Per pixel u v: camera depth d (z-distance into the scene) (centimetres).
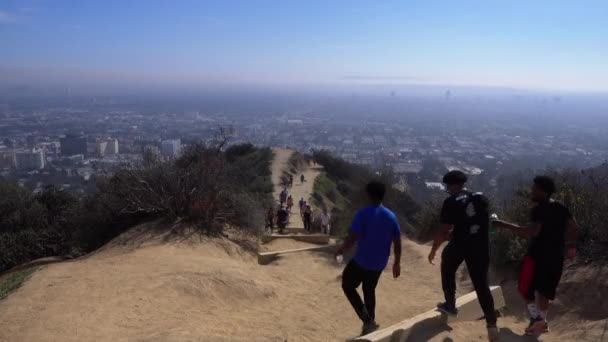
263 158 3956
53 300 646
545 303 544
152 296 666
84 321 571
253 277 834
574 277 687
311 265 1086
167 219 1278
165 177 1341
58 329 547
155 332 541
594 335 550
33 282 754
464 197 537
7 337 529
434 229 1355
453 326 578
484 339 545
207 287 729
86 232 1430
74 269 838
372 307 561
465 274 916
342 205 2955
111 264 867
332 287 880
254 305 724
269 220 1738
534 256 547
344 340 575
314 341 568
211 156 1463
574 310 631
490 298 530
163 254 977
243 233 1354
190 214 1277
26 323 566
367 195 561
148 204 1295
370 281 550
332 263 1110
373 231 540
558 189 888
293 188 3088
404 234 1408
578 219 792
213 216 1307
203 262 897
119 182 1447
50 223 1814
